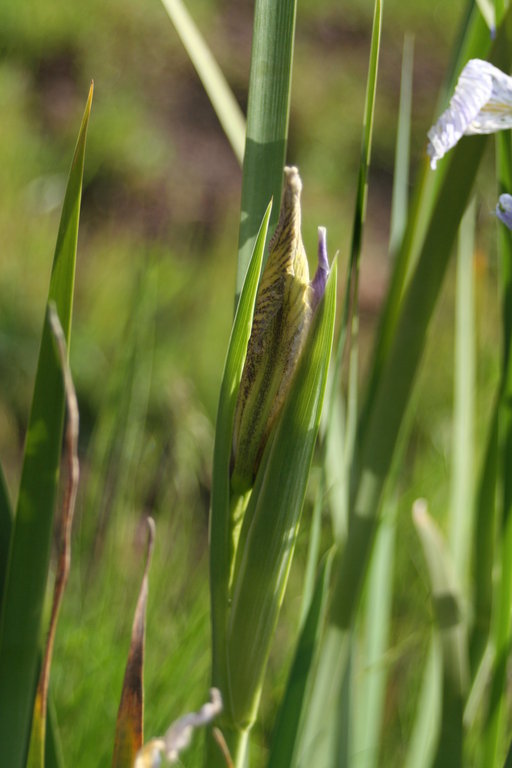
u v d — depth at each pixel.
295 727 0.75
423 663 1.24
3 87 2.83
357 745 0.86
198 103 3.37
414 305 0.73
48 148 2.71
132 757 0.70
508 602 0.78
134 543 1.38
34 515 0.68
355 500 0.75
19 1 3.08
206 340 2.22
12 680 0.69
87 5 3.28
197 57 0.74
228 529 0.70
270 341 0.69
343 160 3.31
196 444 1.49
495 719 0.79
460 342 0.85
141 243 2.44
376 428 0.74
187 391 1.56
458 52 0.76
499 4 0.73
